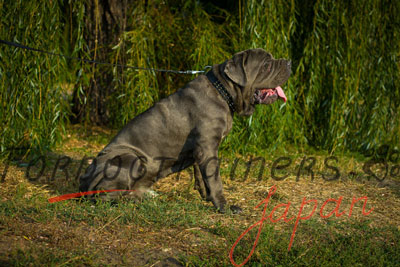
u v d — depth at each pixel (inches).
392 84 298.0
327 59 296.2
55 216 159.8
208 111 177.8
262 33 277.6
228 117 183.8
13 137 253.8
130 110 276.1
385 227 167.9
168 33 294.7
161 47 294.7
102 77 331.6
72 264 125.3
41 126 258.1
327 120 303.4
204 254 140.7
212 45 278.2
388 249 147.4
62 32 269.3
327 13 291.1
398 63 297.1
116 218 160.2
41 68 257.8
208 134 177.6
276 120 284.8
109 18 312.7
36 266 121.0
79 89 274.8
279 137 286.4
